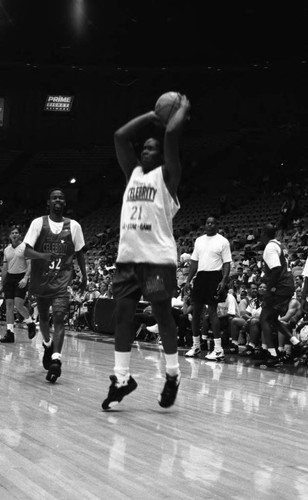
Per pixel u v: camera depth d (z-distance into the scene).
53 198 5.46
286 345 7.68
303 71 28.67
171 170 3.71
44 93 32.69
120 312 3.88
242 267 14.02
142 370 6.05
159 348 9.05
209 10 27.36
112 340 10.45
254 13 26.67
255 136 29.56
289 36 27.06
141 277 3.79
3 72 32.25
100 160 32.28
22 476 2.40
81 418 3.60
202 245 7.67
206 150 30.38
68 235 5.47
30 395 4.40
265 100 30.12
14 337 10.03
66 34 29.56
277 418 3.74
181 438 3.13
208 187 27.78
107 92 32.56
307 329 7.95
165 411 3.89
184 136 31.52
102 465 2.58
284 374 6.18
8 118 32.81
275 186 24.48
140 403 4.16
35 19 29.09
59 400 4.22
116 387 3.85
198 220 24.14
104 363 6.62
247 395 4.66
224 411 3.95
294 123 28.66
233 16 27.22
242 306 10.06
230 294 9.53
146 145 3.88
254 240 18.20
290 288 7.07
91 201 30.66
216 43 28.75
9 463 2.57
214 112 31.09
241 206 23.75
